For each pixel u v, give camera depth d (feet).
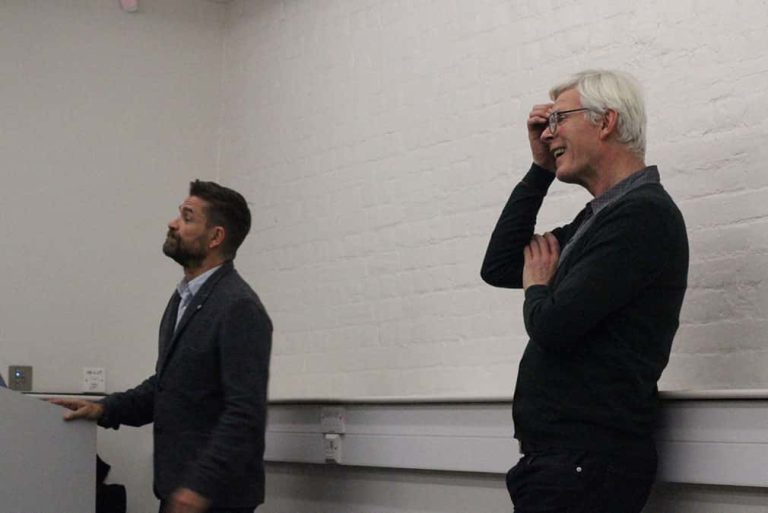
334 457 13.05
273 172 16.66
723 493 8.84
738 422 8.63
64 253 16.38
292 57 16.56
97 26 17.03
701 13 10.75
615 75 9.00
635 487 8.38
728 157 10.28
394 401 12.25
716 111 10.47
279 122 16.66
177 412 10.59
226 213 11.19
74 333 16.31
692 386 10.28
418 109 14.15
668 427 9.11
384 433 12.45
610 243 8.17
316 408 13.46
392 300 14.19
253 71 17.35
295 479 13.99
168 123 17.49
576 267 8.25
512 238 9.54
